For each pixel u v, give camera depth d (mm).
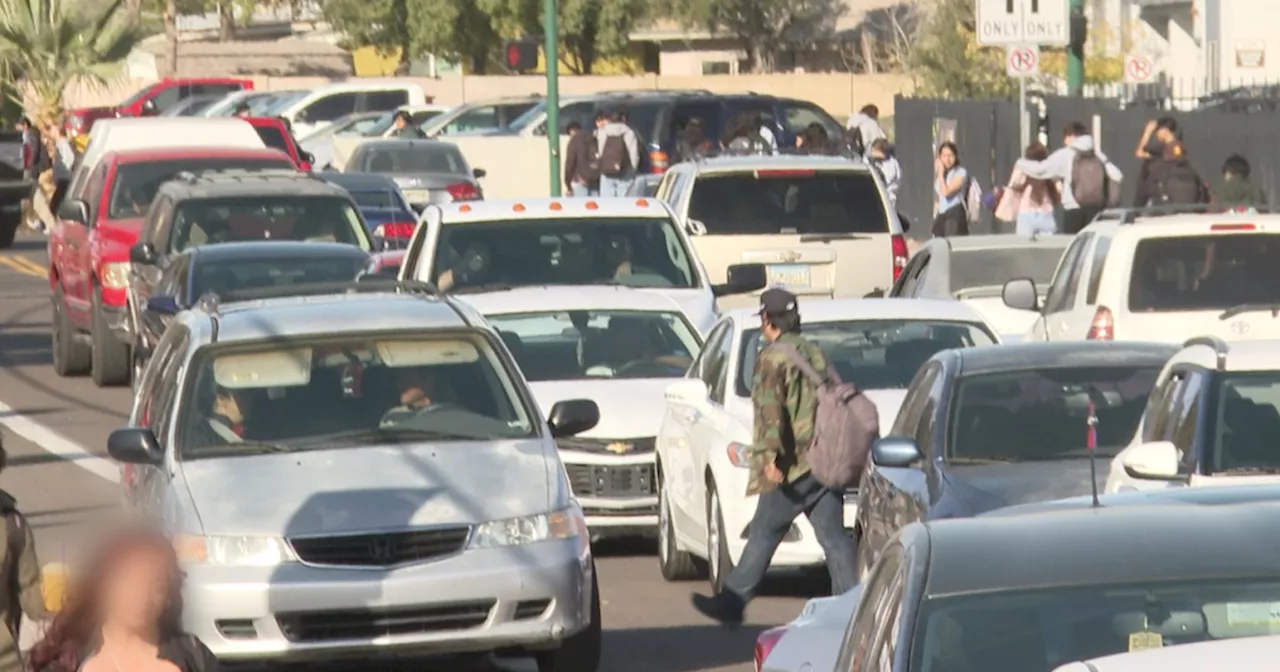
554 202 70688
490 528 38625
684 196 81250
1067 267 63312
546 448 41094
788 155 83688
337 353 42781
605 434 56188
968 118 138500
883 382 53250
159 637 24094
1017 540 20547
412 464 39906
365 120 186125
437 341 43156
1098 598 19469
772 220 80938
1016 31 99500
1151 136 100750
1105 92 162875
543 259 68625
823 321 55125
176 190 83688
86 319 92375
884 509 43531
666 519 53875
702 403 51375
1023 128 102812
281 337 42844
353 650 37812
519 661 42438
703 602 45656
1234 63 157000
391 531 38188
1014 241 76438
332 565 37938
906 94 199000
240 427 41281
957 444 42719
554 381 58594
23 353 104125
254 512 38406
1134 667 15617
